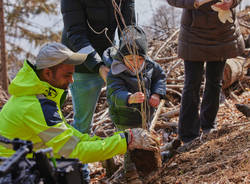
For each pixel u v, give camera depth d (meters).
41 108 2.22
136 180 3.08
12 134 2.25
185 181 3.01
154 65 3.26
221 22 3.58
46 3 11.89
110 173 3.88
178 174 3.23
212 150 3.47
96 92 3.95
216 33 3.62
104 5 3.64
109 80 3.14
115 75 3.12
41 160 1.75
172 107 5.53
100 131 5.16
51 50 2.26
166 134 4.75
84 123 4.07
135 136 2.38
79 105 4.00
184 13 3.74
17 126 2.23
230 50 3.73
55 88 2.33
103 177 4.00
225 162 3.04
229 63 5.50
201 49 3.67
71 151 2.25
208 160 3.31
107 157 2.34
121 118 3.24
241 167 2.86
